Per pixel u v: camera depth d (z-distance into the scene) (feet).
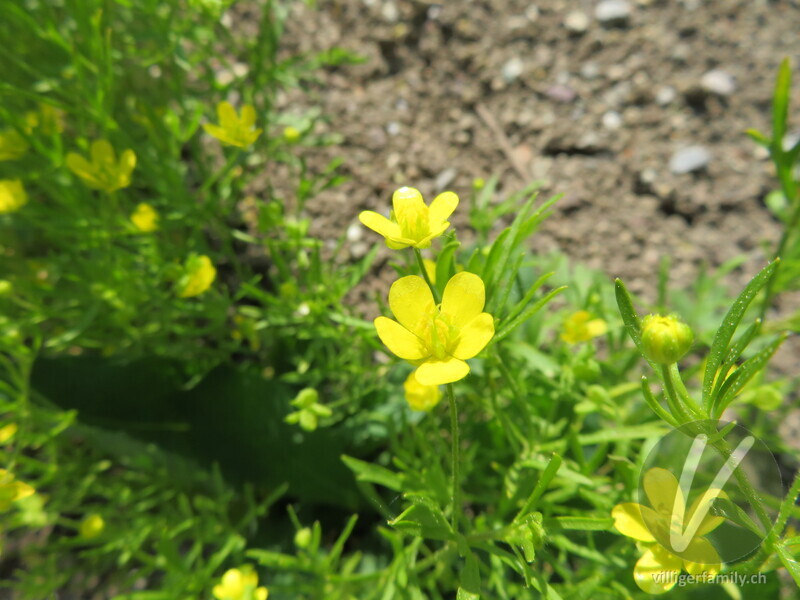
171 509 0.45
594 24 0.72
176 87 0.48
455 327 0.24
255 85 0.52
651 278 0.61
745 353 0.45
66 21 0.50
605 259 0.62
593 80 0.70
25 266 0.48
